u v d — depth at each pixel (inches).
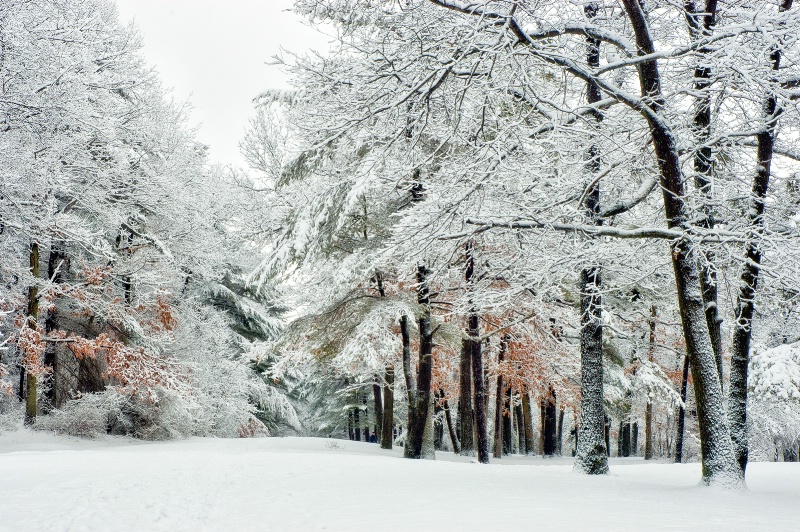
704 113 418.3
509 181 420.8
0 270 698.8
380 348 653.9
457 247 419.2
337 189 616.7
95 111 659.4
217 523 239.0
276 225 791.7
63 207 781.9
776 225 383.9
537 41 354.9
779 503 283.1
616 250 420.8
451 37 340.8
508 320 742.5
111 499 305.4
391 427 866.1
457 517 221.1
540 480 382.3
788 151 426.6
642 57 353.1
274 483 359.3
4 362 803.4
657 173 435.5
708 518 221.1
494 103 386.6
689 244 363.6
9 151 509.4
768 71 338.6
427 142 549.3
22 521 250.4
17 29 490.3
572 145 429.4
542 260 419.2
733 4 396.8
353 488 325.7
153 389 868.0
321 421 1678.2
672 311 822.5
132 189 835.4
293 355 738.8
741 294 398.9
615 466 660.1
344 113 383.9
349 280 650.8
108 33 745.0
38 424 765.3
